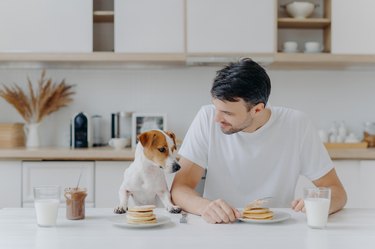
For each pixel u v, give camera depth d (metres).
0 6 3.24
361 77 3.70
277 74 3.68
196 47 3.26
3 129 3.38
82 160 3.11
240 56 3.26
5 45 3.24
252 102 1.55
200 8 3.26
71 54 3.24
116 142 3.35
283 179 1.84
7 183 3.09
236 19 3.27
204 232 1.29
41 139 3.64
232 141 1.83
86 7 3.26
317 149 1.84
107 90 3.65
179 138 3.65
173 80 3.66
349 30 3.32
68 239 1.21
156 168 1.59
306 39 3.65
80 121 3.38
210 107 1.91
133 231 1.30
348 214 1.57
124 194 1.59
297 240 1.21
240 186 1.85
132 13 3.26
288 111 1.86
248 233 1.28
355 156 3.11
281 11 3.60
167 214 1.55
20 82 3.62
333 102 3.70
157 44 3.26
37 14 3.24
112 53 3.24
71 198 1.45
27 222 1.42
